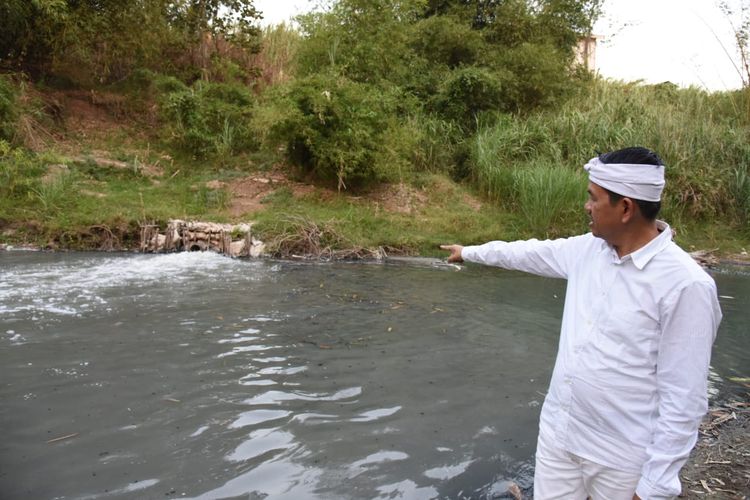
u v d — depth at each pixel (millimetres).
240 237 8969
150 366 4230
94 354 4422
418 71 14391
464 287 7285
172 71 14297
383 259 9062
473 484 2920
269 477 2865
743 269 9773
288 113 10352
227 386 3934
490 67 14609
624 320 1833
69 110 12523
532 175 11062
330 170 11039
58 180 9602
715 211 12016
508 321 5824
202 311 5668
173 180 11180
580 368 1929
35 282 6539
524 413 3736
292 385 4000
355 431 3385
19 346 4531
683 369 1707
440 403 3826
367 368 4391
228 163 12148
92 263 7688
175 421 3406
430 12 16438
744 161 12438
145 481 2777
